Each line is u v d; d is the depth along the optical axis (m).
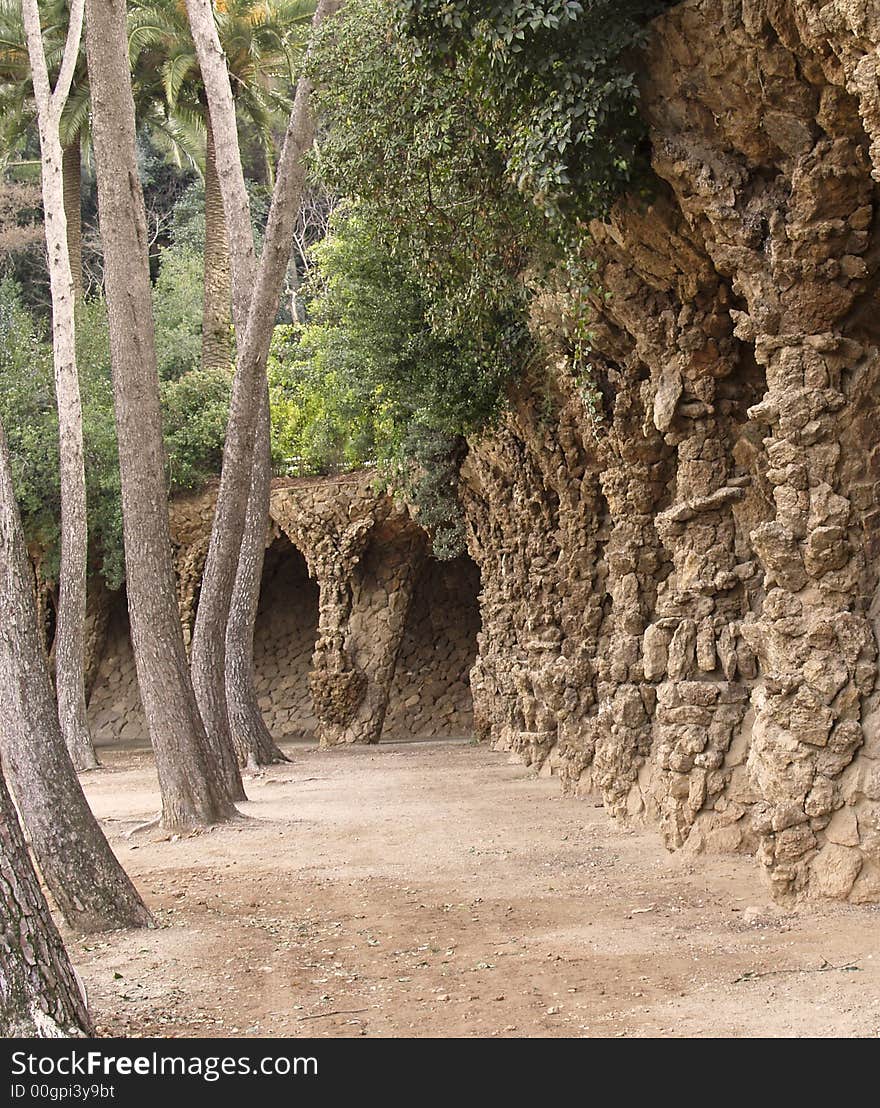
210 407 29.42
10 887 5.65
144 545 14.74
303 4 30.20
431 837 12.95
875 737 8.27
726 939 7.66
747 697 10.68
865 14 6.31
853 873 8.14
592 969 7.11
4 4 30.53
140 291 14.41
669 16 8.22
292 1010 6.63
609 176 8.95
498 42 8.29
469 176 10.71
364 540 27.38
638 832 12.39
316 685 27.59
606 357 12.87
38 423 30.33
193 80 31.00
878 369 8.59
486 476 20.52
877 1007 5.85
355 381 21.55
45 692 9.23
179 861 12.48
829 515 8.52
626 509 13.09
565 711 15.97
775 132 8.19
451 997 6.70
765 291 8.73
